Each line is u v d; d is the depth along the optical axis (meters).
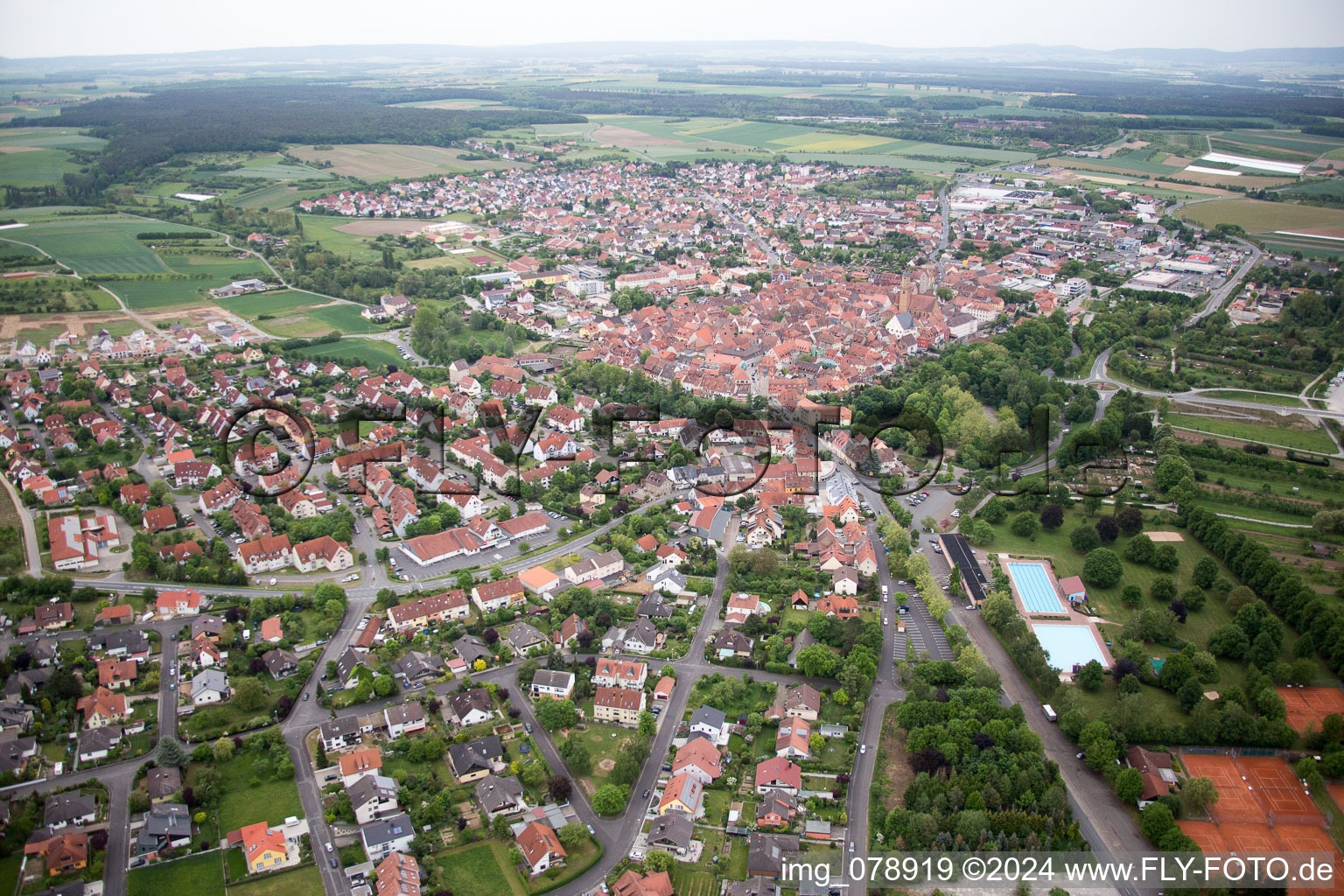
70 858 191.88
